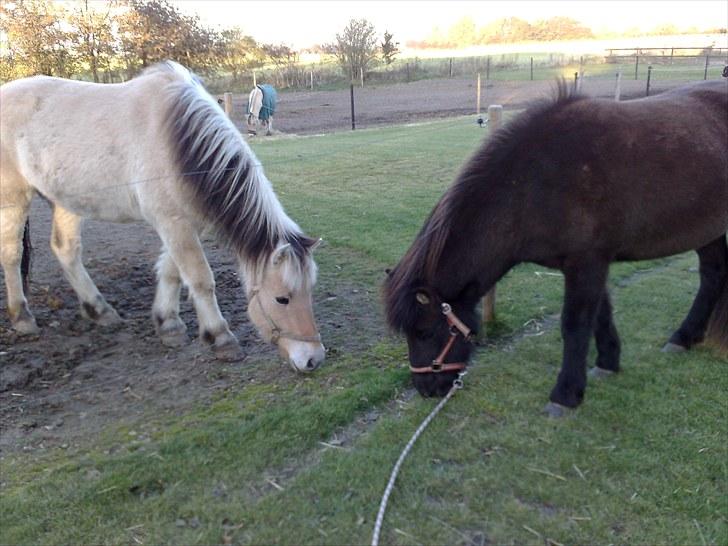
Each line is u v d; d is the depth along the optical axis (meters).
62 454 3.08
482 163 3.14
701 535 2.50
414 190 8.46
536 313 4.59
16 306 4.42
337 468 2.90
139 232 7.21
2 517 2.62
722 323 3.84
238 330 4.55
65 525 2.58
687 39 47.84
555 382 3.65
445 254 3.09
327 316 4.69
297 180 9.30
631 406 3.39
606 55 34.84
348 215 7.30
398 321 3.10
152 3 20.56
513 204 3.08
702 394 3.50
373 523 2.58
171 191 3.79
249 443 3.10
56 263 6.04
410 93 26.19
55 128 4.06
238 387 3.71
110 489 2.77
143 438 3.19
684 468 2.89
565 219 3.05
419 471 2.88
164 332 4.32
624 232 3.16
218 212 3.68
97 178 4.03
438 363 3.18
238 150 3.68
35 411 3.50
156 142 3.78
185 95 3.75
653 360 3.90
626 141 3.11
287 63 34.00
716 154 3.28
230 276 5.65
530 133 3.11
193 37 21.98
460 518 2.60
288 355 3.67
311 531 2.54
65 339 4.41
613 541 2.48
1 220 4.30
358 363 3.94
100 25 19.00
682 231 3.33
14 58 18.36
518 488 2.78
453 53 51.34
